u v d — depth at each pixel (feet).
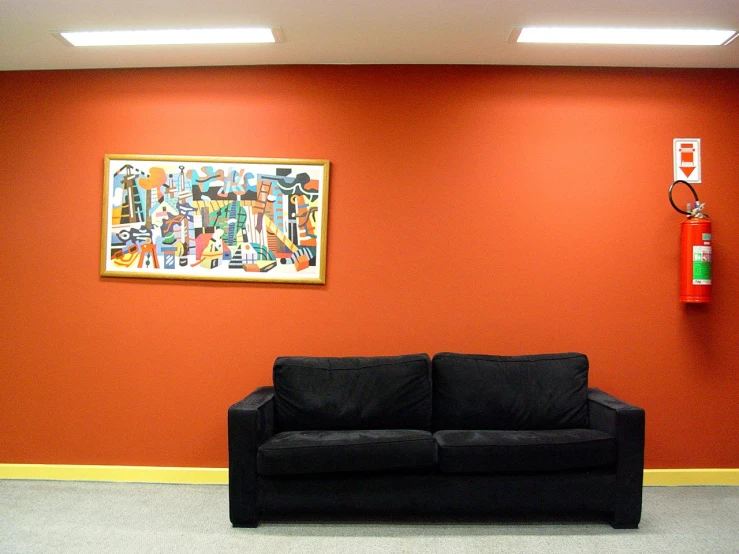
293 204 12.41
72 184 12.51
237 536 9.63
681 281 12.19
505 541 9.50
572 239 12.45
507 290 12.42
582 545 9.35
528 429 11.26
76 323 12.48
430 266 12.46
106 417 12.41
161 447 12.39
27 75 12.53
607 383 12.38
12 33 10.91
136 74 12.51
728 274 12.41
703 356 12.37
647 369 12.37
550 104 12.50
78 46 11.50
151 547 9.20
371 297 12.44
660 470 12.30
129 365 12.42
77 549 9.10
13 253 12.50
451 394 11.42
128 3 9.80
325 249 12.35
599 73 12.51
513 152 12.50
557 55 11.91
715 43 11.27
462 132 12.50
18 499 11.23
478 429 11.31
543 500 9.93
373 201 12.47
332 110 12.48
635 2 9.62
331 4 9.80
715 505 11.12
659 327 12.41
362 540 9.52
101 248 12.41
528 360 11.73
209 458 12.37
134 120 12.53
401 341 12.42
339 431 10.98
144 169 12.46
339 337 12.44
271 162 12.39
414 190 12.48
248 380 12.41
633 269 12.42
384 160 12.49
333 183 12.48
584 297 12.41
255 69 12.50
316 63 12.43
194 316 12.46
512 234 12.46
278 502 9.91
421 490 9.91
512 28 10.64
